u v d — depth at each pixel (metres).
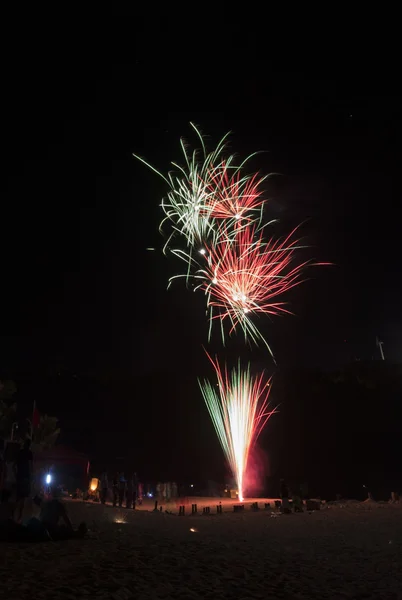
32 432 27.41
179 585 6.43
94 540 9.51
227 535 13.30
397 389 54.25
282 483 21.19
